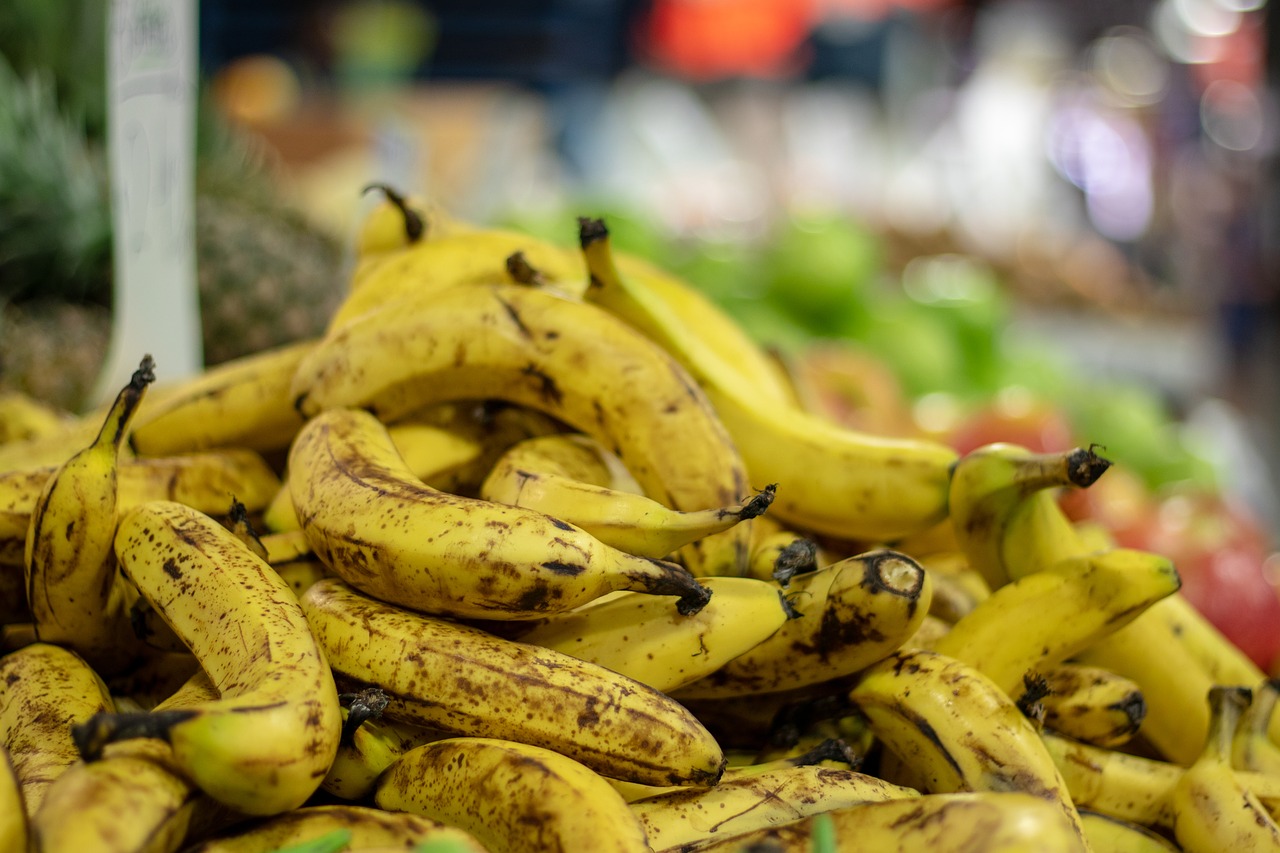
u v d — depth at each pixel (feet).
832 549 2.52
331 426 2.24
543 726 1.93
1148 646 2.42
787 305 5.89
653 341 2.39
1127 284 10.29
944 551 2.66
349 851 1.82
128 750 1.77
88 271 4.25
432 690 1.95
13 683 2.11
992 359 5.98
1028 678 2.13
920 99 12.70
